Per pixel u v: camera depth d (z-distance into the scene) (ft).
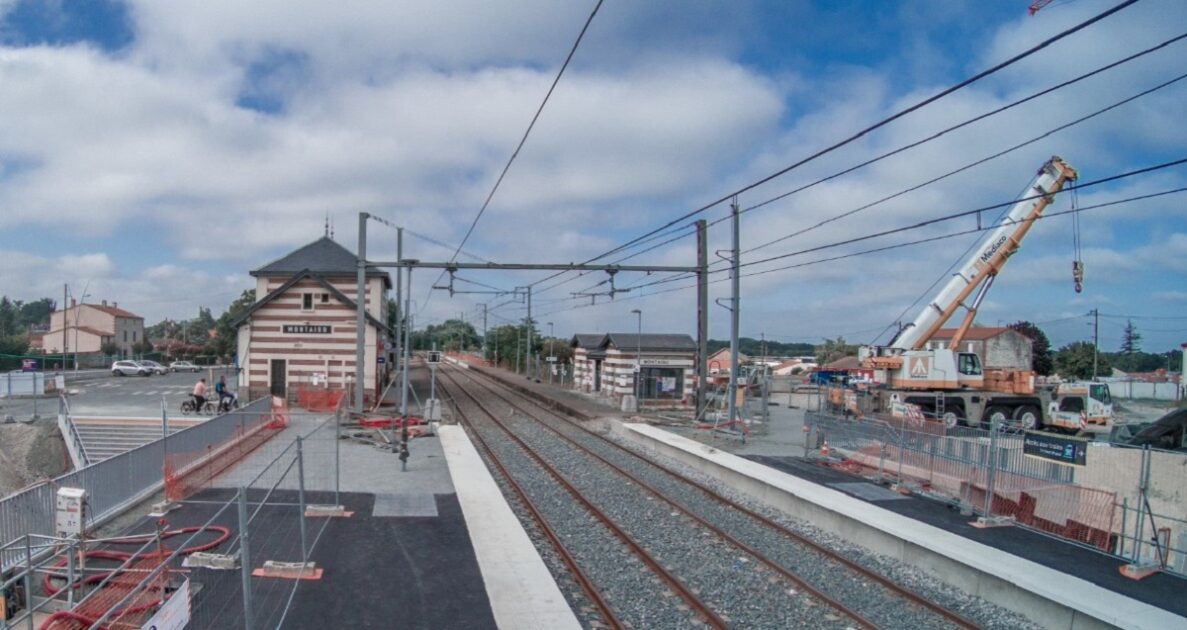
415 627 30.86
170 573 34.32
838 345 324.80
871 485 61.57
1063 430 108.99
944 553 41.63
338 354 127.54
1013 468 52.90
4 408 110.63
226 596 33.17
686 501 58.18
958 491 56.08
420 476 64.03
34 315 504.02
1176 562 42.78
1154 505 50.37
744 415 107.45
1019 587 36.76
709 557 43.19
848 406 109.19
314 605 32.76
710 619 33.30
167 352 307.99
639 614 33.88
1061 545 45.19
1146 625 31.96
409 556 40.45
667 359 145.48
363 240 109.40
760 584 38.63
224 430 67.62
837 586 38.78
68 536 31.27
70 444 83.41
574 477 67.00
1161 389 195.62
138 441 88.79
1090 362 224.33
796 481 61.57
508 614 32.73
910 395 104.78
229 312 288.71
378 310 141.28
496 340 338.54
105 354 293.23
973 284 108.06
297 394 127.34
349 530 45.47
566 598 35.53
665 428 99.55
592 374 173.47
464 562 39.86
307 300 127.95
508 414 123.95
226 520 46.29
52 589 31.53
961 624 34.30
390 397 143.33
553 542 45.19
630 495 59.67
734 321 96.37
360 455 75.00
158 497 51.72
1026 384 109.09
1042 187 104.78
